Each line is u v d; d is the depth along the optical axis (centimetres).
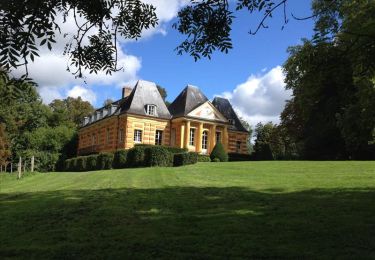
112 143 4903
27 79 546
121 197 1576
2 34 516
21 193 1952
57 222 1194
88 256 865
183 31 740
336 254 803
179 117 4753
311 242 884
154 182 2009
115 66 773
